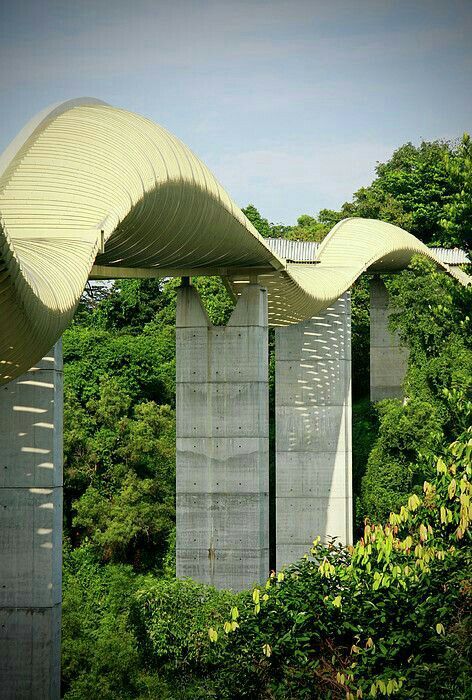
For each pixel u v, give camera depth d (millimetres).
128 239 35875
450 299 43812
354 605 25969
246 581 49500
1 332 24047
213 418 49906
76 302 27062
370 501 70188
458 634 23750
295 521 64188
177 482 50094
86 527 67312
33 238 29891
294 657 26109
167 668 43125
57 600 37031
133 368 74375
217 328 50000
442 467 27219
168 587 45000
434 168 108250
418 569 25812
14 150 32406
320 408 64562
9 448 36656
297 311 57906
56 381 36875
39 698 36438
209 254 43906
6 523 36625
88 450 67750
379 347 84750
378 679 23750
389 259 72875
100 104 37719
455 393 37375
